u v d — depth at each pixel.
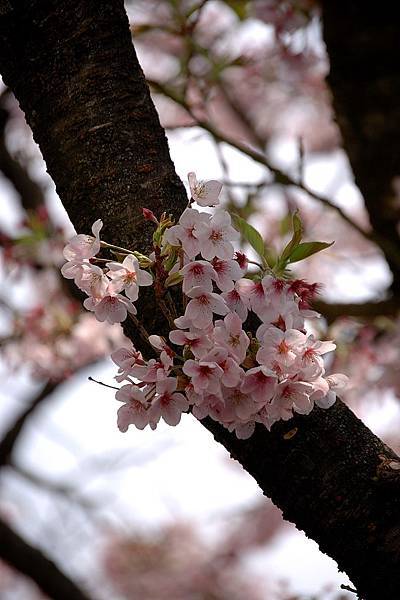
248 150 2.94
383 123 3.31
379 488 1.93
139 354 1.88
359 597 1.95
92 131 1.97
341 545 1.94
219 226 1.86
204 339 1.86
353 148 3.39
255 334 1.93
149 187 1.97
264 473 1.96
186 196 1.99
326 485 1.94
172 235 1.86
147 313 1.94
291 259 1.93
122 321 1.90
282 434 1.94
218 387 1.84
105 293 1.86
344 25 3.29
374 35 3.27
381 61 3.29
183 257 1.87
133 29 3.12
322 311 3.38
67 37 1.98
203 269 1.86
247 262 1.93
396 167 3.33
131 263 1.86
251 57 3.40
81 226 1.98
